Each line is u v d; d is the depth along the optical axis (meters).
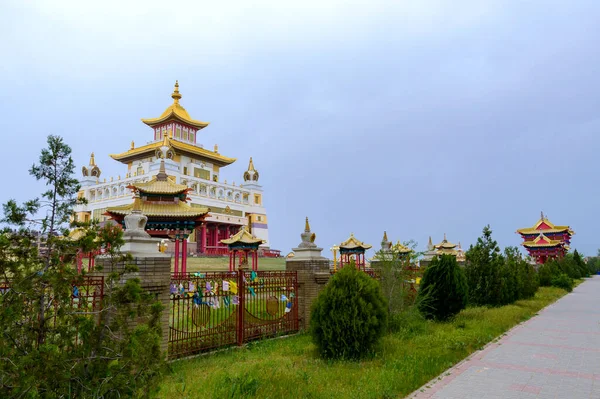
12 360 4.34
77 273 5.18
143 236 8.55
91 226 5.40
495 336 13.11
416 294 15.14
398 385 7.65
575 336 13.26
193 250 62.16
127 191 63.91
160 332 5.28
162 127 75.81
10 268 4.74
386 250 14.63
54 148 5.17
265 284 12.27
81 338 4.89
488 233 21.59
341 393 7.21
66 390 4.45
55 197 5.15
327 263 14.05
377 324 9.95
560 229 58.03
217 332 10.62
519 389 7.80
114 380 4.55
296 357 9.95
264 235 79.12
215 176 78.00
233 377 7.71
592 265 72.62
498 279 20.53
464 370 9.12
